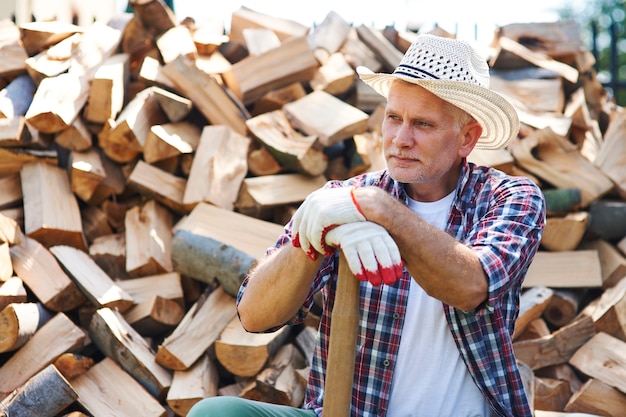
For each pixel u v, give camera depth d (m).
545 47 4.93
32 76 4.04
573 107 4.47
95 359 3.50
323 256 2.00
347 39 4.76
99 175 3.76
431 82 2.09
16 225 3.47
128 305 3.44
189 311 3.45
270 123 3.96
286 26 4.79
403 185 2.37
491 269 1.98
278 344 3.38
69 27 4.32
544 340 3.48
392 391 2.24
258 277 2.14
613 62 6.56
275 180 3.85
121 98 3.98
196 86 4.04
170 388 3.24
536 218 2.19
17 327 3.16
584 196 3.94
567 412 3.34
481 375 2.18
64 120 3.71
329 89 4.31
